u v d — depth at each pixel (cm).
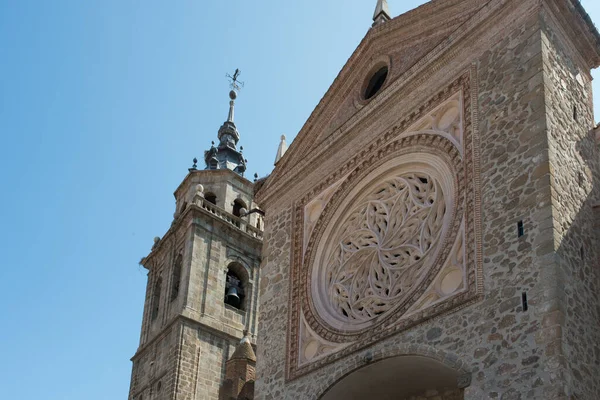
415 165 2314
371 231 2389
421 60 2384
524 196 1894
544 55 2039
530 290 1781
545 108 1953
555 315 1708
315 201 2664
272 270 2711
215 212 5522
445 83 2280
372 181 2450
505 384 1744
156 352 5056
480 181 2019
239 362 4491
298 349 2416
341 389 2247
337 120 2755
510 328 1784
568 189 1922
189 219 5359
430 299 2030
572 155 1995
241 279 5450
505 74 2097
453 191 2111
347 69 2766
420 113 2338
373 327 2158
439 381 2145
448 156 2167
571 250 1838
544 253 1789
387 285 2244
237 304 5350
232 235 5484
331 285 2438
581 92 2155
